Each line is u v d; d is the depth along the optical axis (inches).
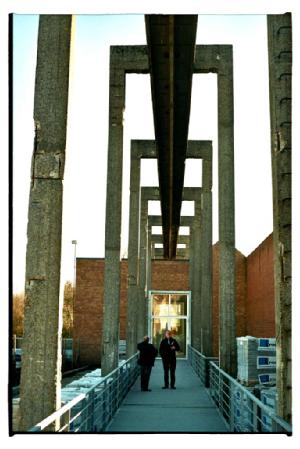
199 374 1015.6
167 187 1039.6
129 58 824.3
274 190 299.6
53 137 315.3
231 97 763.4
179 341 1754.4
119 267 762.2
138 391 791.1
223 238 729.6
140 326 1390.3
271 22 307.3
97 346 1790.1
